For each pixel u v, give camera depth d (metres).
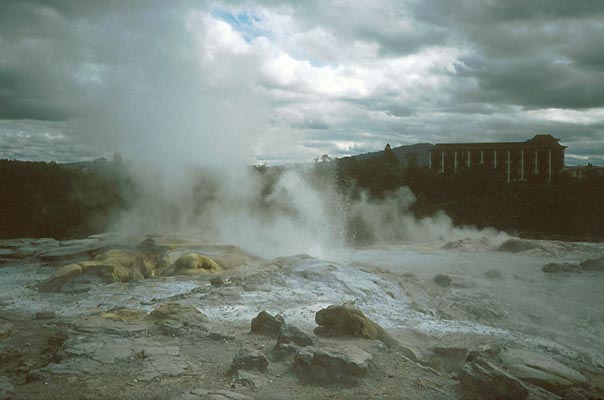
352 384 7.49
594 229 52.81
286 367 8.18
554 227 54.25
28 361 8.62
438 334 11.62
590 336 13.05
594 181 59.53
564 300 17.09
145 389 7.03
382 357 8.88
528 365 9.02
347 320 10.29
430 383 7.77
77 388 7.03
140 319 11.09
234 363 7.86
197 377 7.59
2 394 6.78
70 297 13.96
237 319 11.71
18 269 18.89
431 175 61.66
